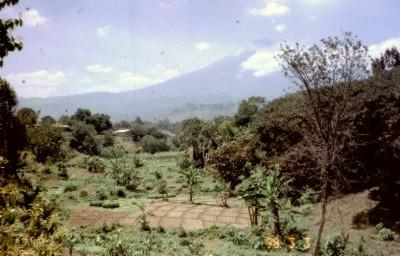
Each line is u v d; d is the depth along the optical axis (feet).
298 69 38.55
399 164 69.56
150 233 71.20
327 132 39.47
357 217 68.23
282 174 78.13
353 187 77.66
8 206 14.78
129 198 112.27
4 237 14.15
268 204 65.51
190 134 193.26
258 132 98.73
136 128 408.67
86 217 82.69
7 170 18.35
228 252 56.90
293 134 84.12
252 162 105.60
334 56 38.19
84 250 50.03
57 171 134.51
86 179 138.72
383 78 66.90
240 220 79.41
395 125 64.08
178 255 54.60
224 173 109.09
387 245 57.11
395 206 67.31
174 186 134.31
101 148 260.83
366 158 67.67
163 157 257.96
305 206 79.87
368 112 63.52
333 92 38.60
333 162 41.29
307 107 41.09
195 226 76.02
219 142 172.55
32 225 16.17
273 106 99.50
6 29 17.61
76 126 249.34
